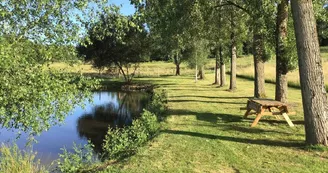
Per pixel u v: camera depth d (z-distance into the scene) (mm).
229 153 7492
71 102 6844
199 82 34562
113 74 50250
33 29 6547
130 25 7336
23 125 6520
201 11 15453
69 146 12117
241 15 18328
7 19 6375
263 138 8805
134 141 8734
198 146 8117
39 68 6398
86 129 15453
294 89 25219
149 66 74000
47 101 6105
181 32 15547
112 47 38875
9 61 5617
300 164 6613
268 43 13258
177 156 7320
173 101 17719
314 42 7340
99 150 10953
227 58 26406
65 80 6695
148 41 38125
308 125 7582
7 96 5965
